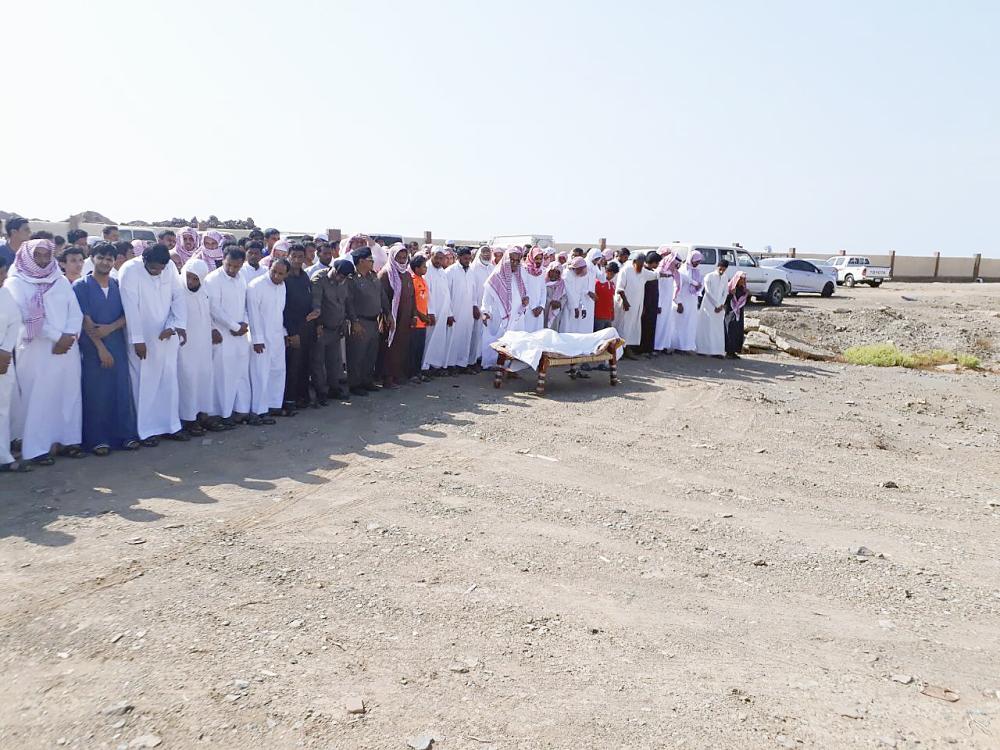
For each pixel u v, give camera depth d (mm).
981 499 6734
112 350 7051
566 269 12883
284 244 8758
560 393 10672
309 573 4816
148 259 7062
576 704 3551
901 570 5191
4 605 4266
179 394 7766
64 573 4668
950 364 15562
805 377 12844
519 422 8906
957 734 3430
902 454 8164
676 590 4789
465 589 4680
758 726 3428
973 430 9375
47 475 6438
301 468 6914
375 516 5836
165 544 5152
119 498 5988
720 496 6602
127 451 7207
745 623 4402
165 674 3666
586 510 6129
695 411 9820
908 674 3918
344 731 3293
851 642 4230
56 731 3236
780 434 8805
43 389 6668
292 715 3385
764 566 5188
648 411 9742
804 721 3484
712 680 3801
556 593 4688
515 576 4895
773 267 28438
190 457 7105
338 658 3863
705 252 24469
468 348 12062
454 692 3609
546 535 5586
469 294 11914
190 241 10062
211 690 3547
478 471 7031
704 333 14547
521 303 12102
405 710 3459
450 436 8180
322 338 9219
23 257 6504
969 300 29516
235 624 4152
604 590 4754
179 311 7406
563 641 4121
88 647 3883
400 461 7234
